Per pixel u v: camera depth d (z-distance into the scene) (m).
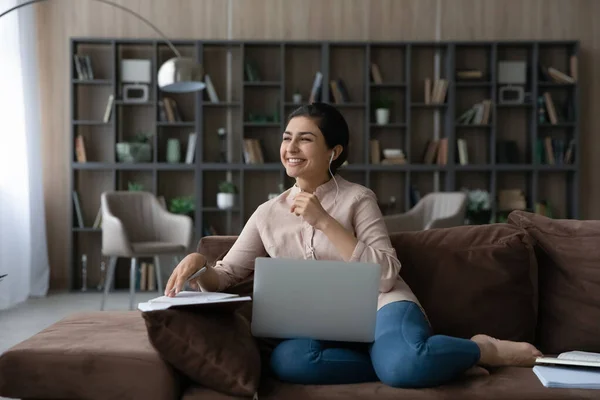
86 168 6.13
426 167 6.26
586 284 1.95
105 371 1.54
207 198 6.52
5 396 1.54
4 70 5.29
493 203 6.28
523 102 6.37
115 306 5.29
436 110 6.56
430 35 6.53
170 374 1.54
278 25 6.49
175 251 5.11
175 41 6.20
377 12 6.52
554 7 6.57
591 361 1.65
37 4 6.30
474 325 1.95
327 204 1.95
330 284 1.65
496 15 6.55
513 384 1.59
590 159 6.63
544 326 2.00
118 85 6.33
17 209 5.43
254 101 6.50
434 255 2.01
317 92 6.29
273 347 1.84
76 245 6.30
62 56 6.34
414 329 1.62
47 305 5.32
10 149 5.32
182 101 6.48
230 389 1.53
